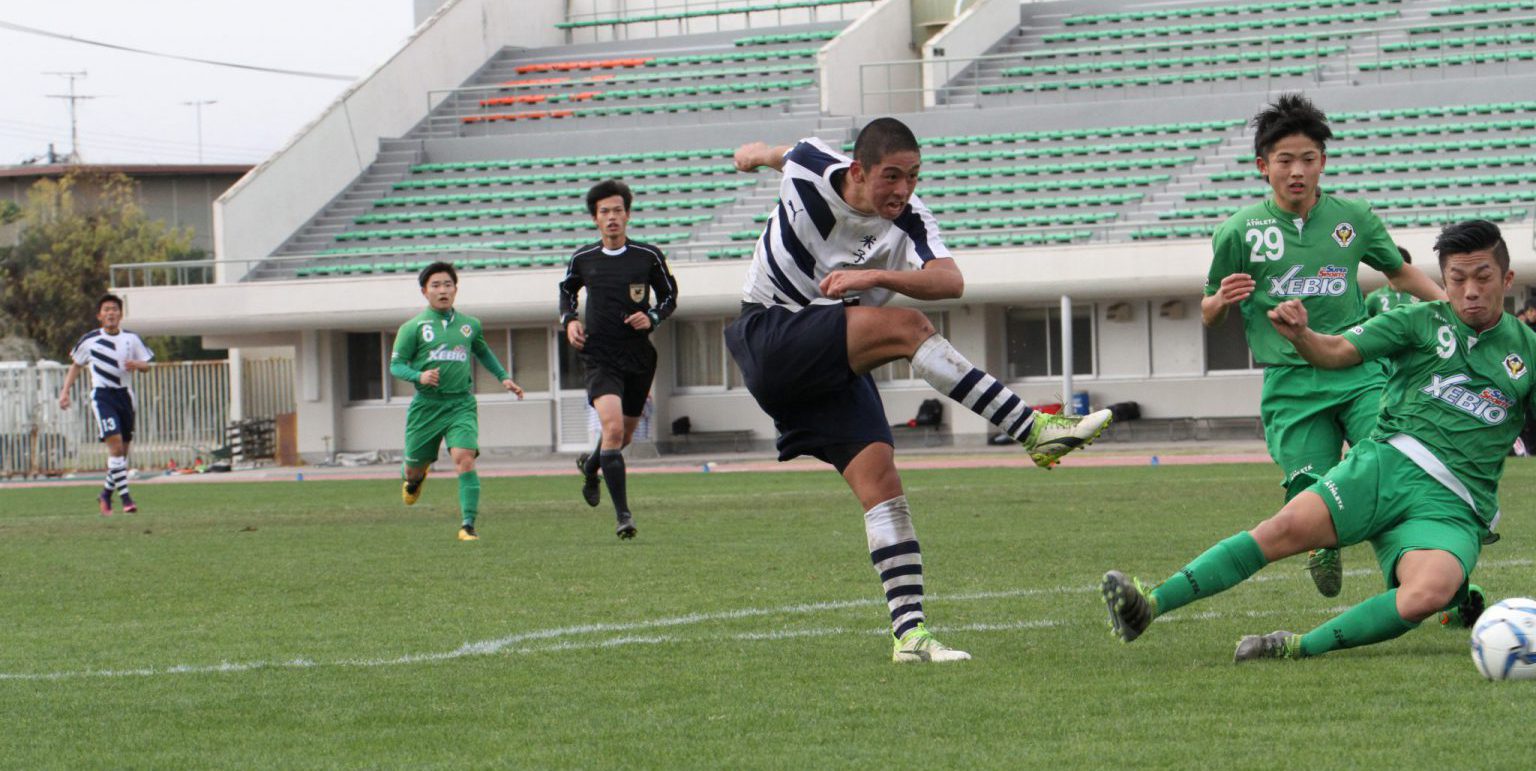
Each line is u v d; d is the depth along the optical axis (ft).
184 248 328.49
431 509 103.35
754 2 264.72
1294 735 27.94
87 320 321.11
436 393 79.30
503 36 258.78
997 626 42.96
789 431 38.17
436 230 215.10
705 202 212.43
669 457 196.34
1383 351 35.47
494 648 41.52
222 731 31.48
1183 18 239.09
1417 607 34.22
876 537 37.76
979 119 217.77
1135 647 38.60
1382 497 35.40
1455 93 204.44
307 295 199.31
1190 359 193.47
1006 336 200.13
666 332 203.62
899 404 198.49
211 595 56.85
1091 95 223.71
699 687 34.78
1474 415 35.24
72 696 36.01
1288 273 45.65
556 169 225.56
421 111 241.35
